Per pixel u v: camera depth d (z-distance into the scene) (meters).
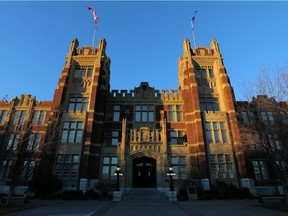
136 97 38.59
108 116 36.97
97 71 37.25
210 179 30.19
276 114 22.00
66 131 32.50
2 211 15.69
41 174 27.78
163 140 32.22
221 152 31.88
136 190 29.19
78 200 24.81
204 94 37.56
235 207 17.97
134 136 32.47
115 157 31.94
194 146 32.59
